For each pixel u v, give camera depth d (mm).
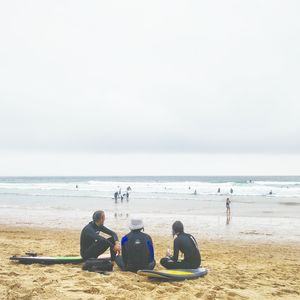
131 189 70750
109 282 6598
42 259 8422
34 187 85812
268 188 71562
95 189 76812
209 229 21281
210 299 5781
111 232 8172
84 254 8109
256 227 22141
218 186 82312
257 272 8984
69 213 30125
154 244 14984
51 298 5395
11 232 18125
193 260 7715
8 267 7832
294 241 16984
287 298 6277
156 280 6992
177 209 34594
